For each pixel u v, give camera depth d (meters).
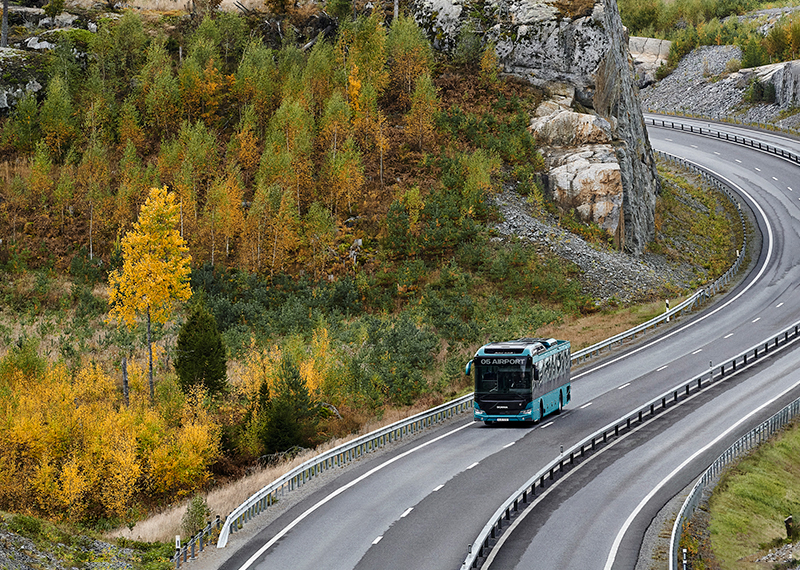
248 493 29.00
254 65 73.38
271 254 60.53
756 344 49.16
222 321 53.12
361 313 56.59
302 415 38.88
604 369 47.09
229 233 60.41
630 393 41.56
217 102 72.06
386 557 21.02
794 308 55.97
